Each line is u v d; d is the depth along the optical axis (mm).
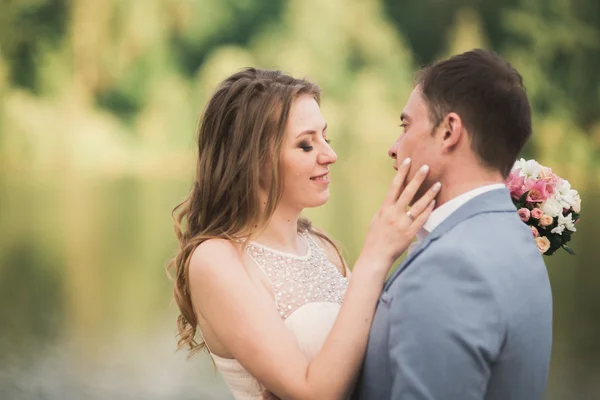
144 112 28078
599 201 22859
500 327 1949
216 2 29734
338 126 27969
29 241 15141
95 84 27953
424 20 32844
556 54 30453
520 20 30922
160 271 12562
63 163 26500
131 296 10891
